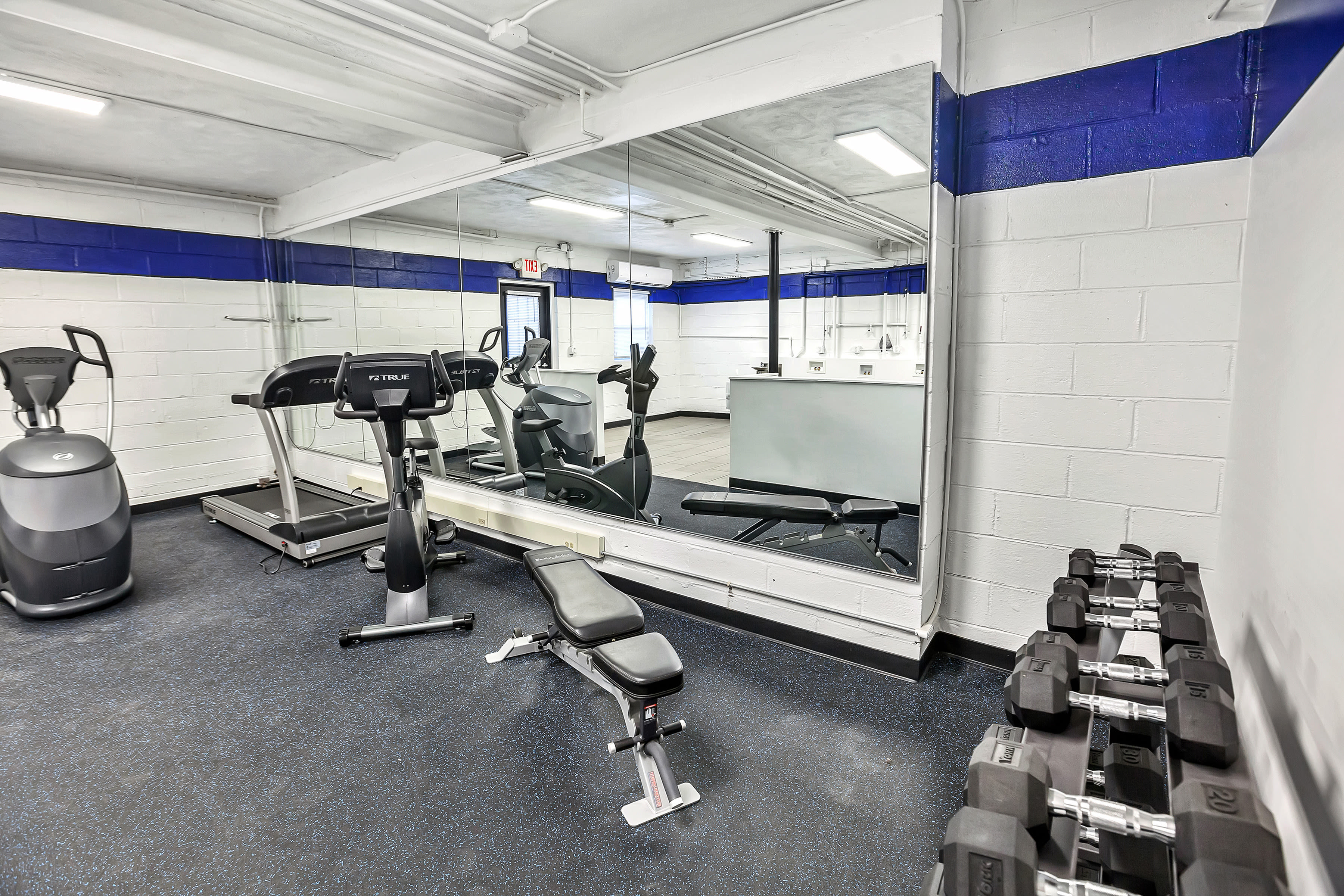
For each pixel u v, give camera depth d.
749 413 2.95
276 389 3.29
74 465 3.21
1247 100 1.84
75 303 4.52
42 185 4.33
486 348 3.96
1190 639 1.36
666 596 3.19
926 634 2.44
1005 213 2.29
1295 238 1.37
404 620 2.98
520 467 3.93
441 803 1.87
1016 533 2.44
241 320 5.34
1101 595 1.68
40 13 1.94
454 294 4.11
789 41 2.42
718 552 2.96
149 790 1.92
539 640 2.74
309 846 1.70
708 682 2.51
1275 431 1.42
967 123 2.33
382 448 3.40
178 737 2.19
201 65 2.27
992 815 0.83
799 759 2.05
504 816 1.81
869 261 2.42
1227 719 0.99
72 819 1.79
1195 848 0.80
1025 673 1.18
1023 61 2.20
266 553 4.16
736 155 2.68
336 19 2.33
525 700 2.42
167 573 3.79
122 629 3.04
